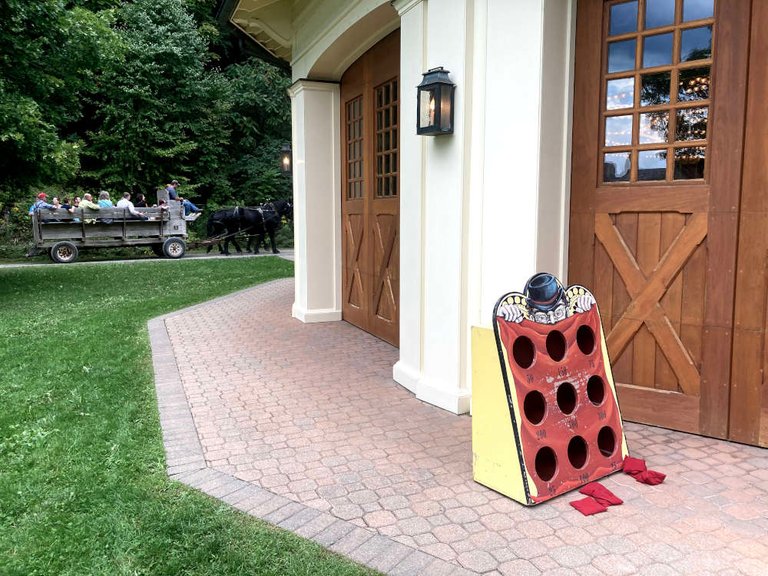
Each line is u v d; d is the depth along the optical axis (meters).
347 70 6.79
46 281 11.09
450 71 3.94
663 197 3.47
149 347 5.94
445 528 2.58
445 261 4.11
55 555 2.38
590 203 3.70
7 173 10.53
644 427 3.66
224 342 6.16
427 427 3.79
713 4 3.24
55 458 3.29
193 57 22.81
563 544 2.45
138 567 2.29
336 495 2.88
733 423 3.42
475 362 2.97
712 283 3.39
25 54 9.26
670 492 2.87
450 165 4.00
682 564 2.30
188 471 3.15
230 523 2.60
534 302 2.95
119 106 21.69
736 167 3.24
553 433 2.89
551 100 3.56
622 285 3.67
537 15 3.46
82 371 5.02
